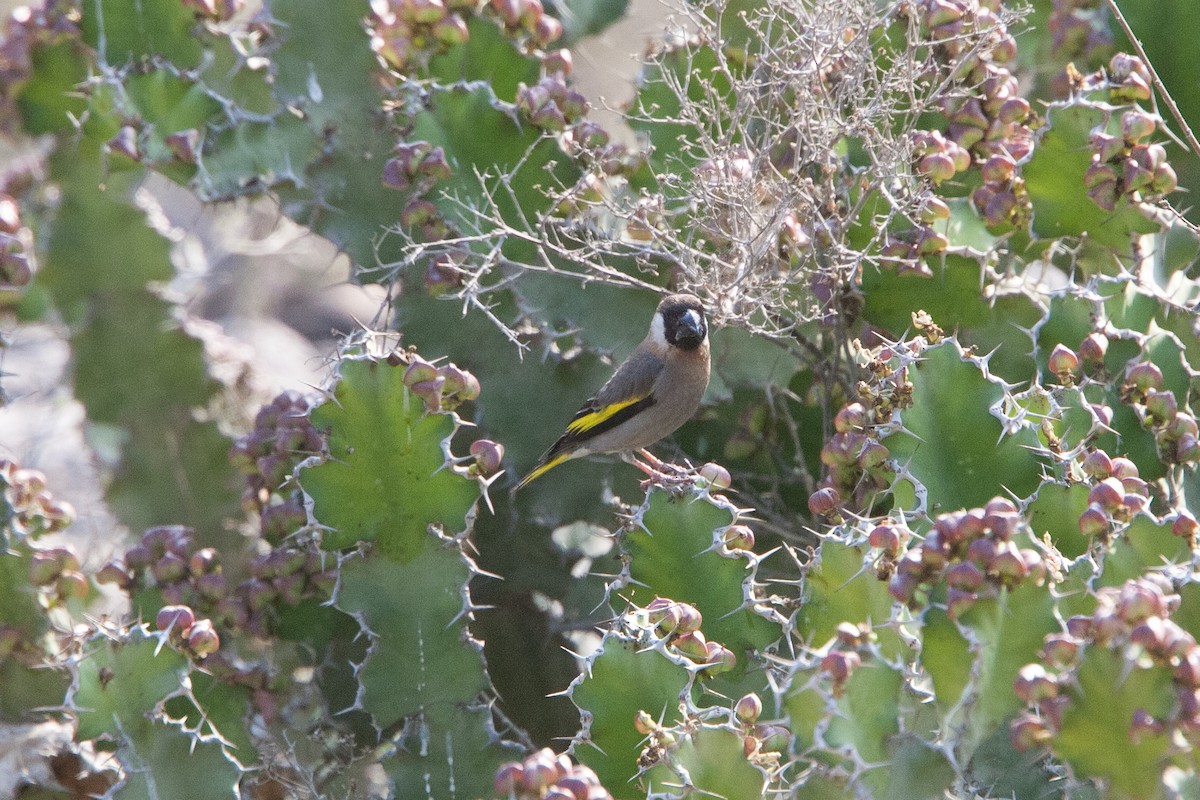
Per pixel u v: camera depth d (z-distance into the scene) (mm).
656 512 8859
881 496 9992
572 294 11625
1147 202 9883
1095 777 6383
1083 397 8938
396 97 11469
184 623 8867
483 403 11977
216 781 8625
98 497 14602
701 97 12203
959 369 8383
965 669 6848
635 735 7992
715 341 12039
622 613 9055
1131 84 10031
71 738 9461
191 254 16469
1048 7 12695
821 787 7082
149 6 11367
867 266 10789
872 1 10656
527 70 11586
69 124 11906
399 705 9406
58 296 12266
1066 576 7609
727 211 11086
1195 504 9555
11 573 9805
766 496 12469
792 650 8531
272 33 11352
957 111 11070
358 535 9203
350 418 9000
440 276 11234
